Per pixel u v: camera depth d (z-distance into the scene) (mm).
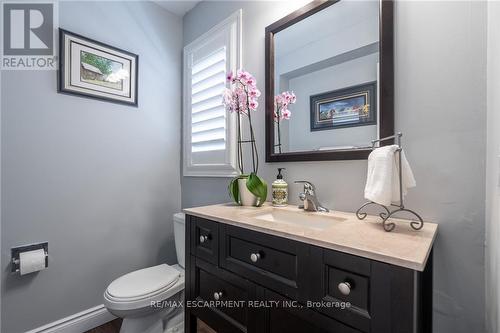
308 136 1276
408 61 963
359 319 619
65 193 1537
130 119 1854
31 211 1409
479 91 820
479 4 826
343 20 1154
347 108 1135
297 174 1329
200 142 1938
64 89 1517
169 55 2111
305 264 733
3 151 1325
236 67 1648
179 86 2180
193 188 2039
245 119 1618
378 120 1034
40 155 1442
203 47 1921
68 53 1533
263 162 1509
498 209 681
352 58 1121
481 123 816
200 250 1138
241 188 1361
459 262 854
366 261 613
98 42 1666
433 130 908
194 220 1179
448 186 877
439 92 896
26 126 1395
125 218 1823
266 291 842
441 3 898
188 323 1201
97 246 1676
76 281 1575
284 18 1359
